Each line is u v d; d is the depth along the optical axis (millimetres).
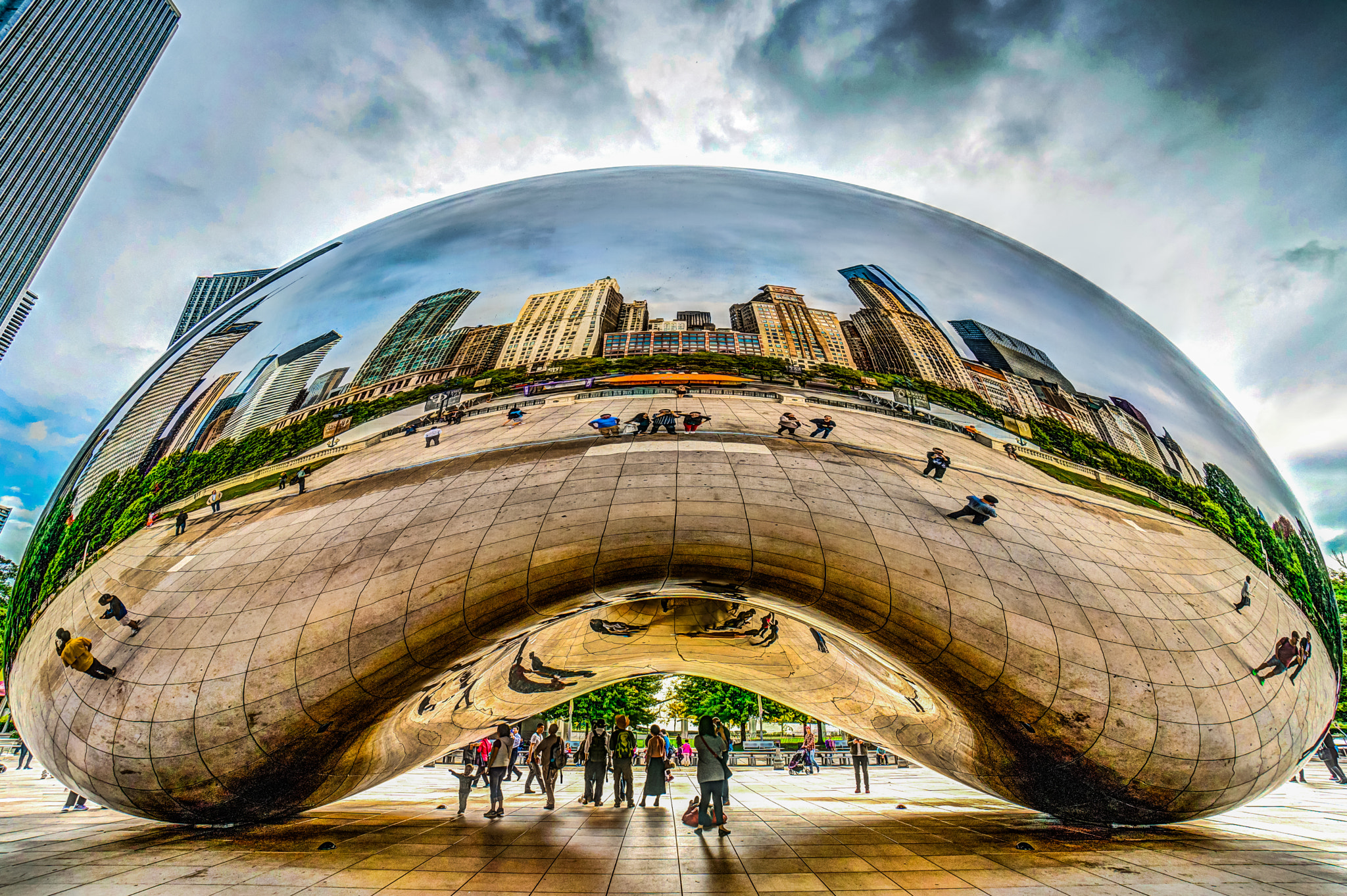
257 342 5379
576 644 8258
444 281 5113
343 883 5141
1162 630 4910
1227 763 5328
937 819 9273
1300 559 5621
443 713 7605
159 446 5359
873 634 5383
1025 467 4902
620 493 4723
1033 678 4957
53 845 6402
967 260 5512
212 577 4895
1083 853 6367
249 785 5695
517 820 9469
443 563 4738
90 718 5246
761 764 29828
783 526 4766
